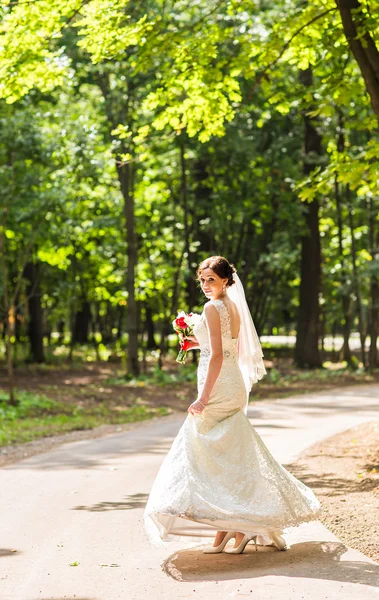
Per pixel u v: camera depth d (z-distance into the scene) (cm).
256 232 3203
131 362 2650
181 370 2822
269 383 2539
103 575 552
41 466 1060
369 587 495
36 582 540
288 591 491
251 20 1692
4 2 1045
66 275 3472
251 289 3353
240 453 577
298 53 1238
